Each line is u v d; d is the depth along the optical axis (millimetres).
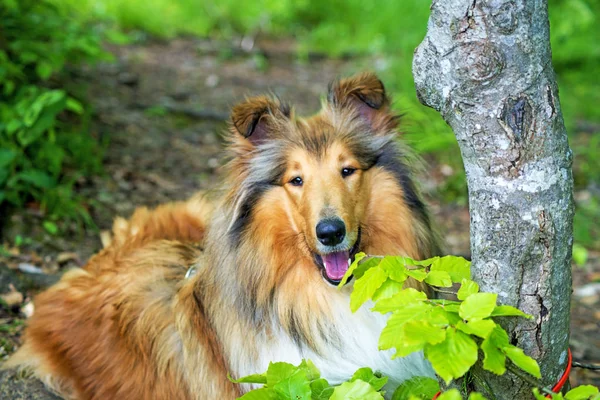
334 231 3299
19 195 5805
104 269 4215
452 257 2766
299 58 12461
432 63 2496
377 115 3756
